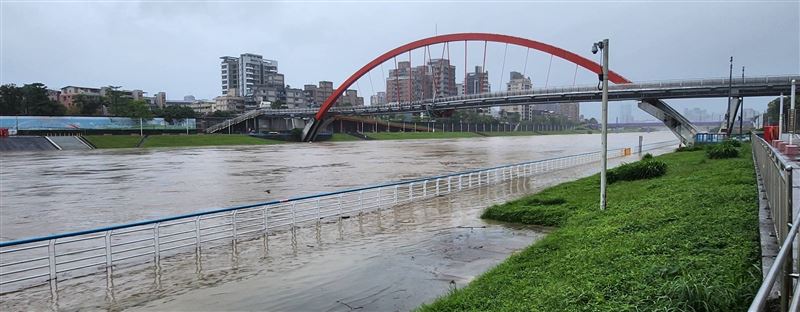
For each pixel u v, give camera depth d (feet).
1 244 31.68
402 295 29.89
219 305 28.78
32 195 88.02
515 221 52.39
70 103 442.09
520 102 220.84
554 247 35.22
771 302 17.01
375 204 62.28
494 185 86.07
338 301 29.12
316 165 154.71
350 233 47.50
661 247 27.27
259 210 62.03
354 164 158.40
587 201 56.85
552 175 103.81
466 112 554.46
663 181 63.21
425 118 538.88
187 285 32.42
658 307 18.65
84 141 286.25
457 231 47.98
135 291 31.40
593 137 511.81
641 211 41.04
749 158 82.02
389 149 264.31
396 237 45.62
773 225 26.89
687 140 179.22
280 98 625.00
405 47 304.91
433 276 33.47
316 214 53.98
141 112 346.54
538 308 21.61
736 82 157.17
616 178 75.72
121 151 253.85
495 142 368.68
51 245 33.99
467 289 27.86
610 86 182.29
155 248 38.65
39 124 309.83
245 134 365.20
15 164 168.14
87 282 33.35
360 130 485.56
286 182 105.50
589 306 20.44
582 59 218.79
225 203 74.95
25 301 29.84
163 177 119.14
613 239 32.78
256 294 30.50
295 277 33.78
